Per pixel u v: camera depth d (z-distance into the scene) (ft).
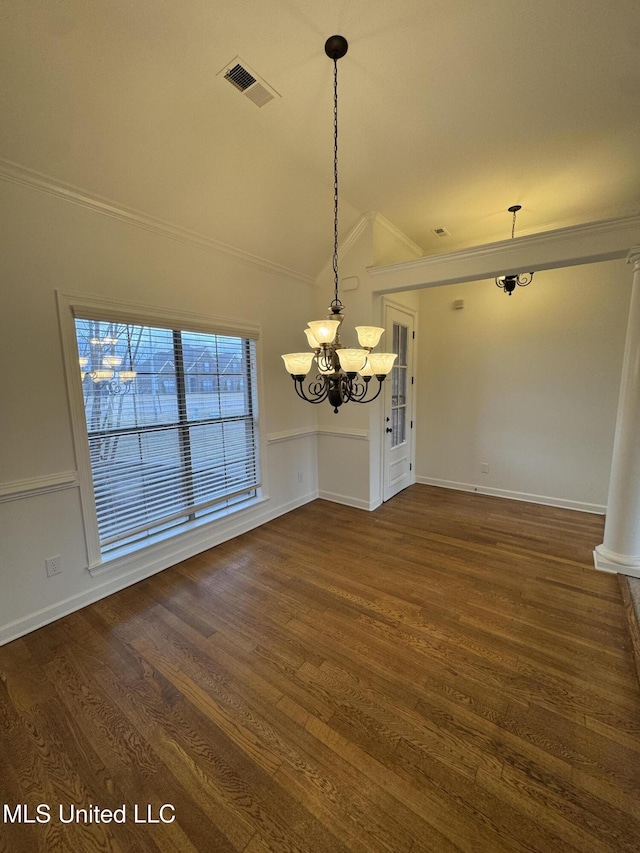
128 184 7.23
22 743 4.75
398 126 7.13
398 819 3.88
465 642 6.45
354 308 11.70
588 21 5.00
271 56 5.57
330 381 6.30
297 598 7.80
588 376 12.03
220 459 10.37
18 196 6.25
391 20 5.03
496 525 11.44
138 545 8.59
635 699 5.26
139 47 5.30
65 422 7.11
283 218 9.77
